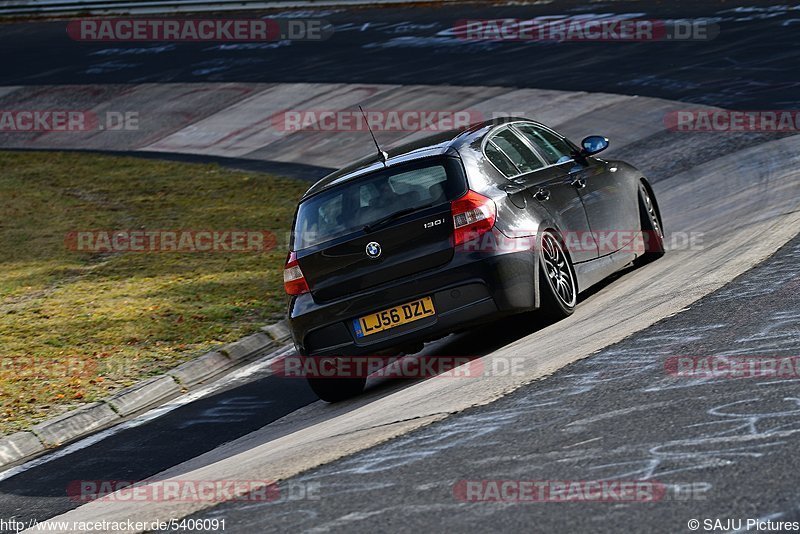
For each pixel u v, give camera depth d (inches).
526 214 1026.7
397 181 1023.6
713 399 677.3
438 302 987.3
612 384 765.3
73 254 2278.5
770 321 837.2
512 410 761.0
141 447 1080.2
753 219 1368.1
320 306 1024.9
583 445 640.4
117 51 4899.1
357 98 3457.2
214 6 5403.5
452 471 643.5
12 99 4392.2
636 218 1275.8
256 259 2021.4
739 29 3260.3
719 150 2064.5
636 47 3304.6
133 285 1920.5
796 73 2576.3
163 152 3440.0
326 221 1039.0
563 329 1019.3
